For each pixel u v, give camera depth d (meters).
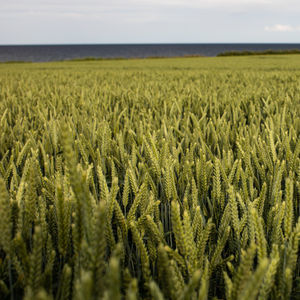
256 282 0.53
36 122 3.26
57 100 4.77
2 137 2.39
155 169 1.45
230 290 0.74
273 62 25.88
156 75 12.09
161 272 0.75
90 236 0.68
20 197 1.03
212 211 1.32
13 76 13.49
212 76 11.03
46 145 2.16
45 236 1.01
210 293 1.04
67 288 0.75
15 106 4.26
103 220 0.57
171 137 2.26
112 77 11.47
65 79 10.12
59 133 2.32
